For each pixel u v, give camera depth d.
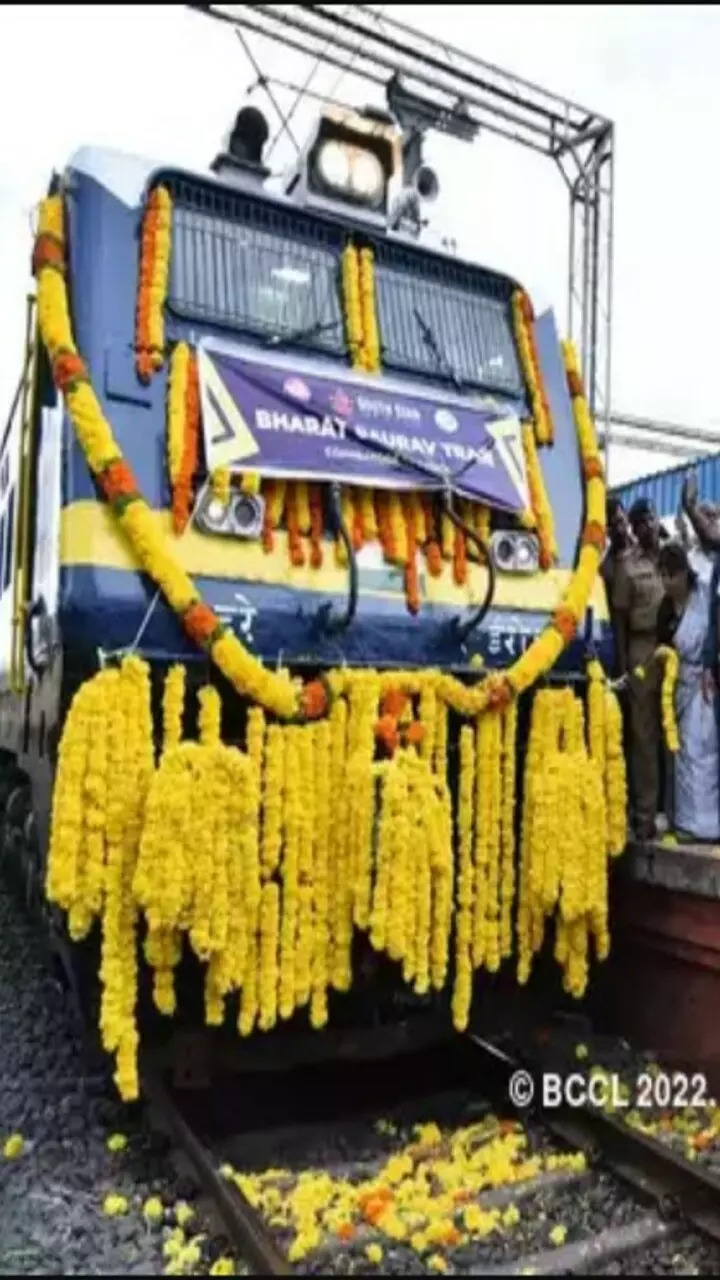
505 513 4.65
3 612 6.12
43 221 4.12
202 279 4.26
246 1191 3.57
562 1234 3.38
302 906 3.81
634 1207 3.59
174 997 3.71
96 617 3.60
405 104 10.57
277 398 4.13
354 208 4.84
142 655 3.65
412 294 4.88
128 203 4.12
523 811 4.42
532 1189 3.68
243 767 3.58
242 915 3.61
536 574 4.70
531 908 4.38
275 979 3.75
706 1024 4.71
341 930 3.87
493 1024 4.84
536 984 5.12
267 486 4.03
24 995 5.69
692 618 5.43
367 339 4.60
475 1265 3.21
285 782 3.79
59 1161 3.78
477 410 4.75
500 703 4.26
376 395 4.41
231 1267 3.12
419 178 5.45
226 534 3.90
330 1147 4.05
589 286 12.12
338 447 4.18
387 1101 4.53
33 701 4.48
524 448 4.88
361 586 4.19
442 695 4.14
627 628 5.46
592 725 4.68
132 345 3.96
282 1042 4.16
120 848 3.52
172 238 4.23
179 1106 4.27
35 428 4.61
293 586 4.02
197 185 4.37
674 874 4.82
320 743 3.87
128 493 3.66
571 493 5.02
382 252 4.85
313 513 4.14
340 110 4.82
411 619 4.27
